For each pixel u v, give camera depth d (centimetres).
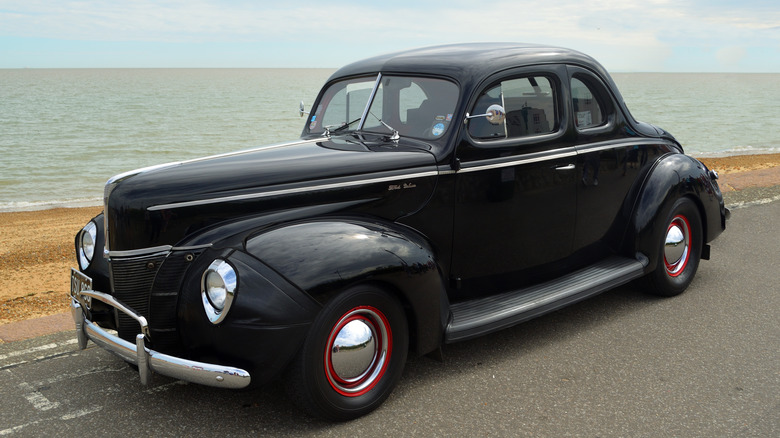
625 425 318
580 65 445
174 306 315
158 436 312
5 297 568
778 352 404
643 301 503
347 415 321
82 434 314
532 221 421
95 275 352
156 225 315
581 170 441
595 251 472
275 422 326
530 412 333
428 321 346
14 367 397
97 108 7569
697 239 517
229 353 293
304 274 297
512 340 431
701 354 402
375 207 358
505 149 399
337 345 313
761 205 841
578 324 457
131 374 386
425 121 396
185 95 11888
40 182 2205
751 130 3991
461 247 394
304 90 15138
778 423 319
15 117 6016
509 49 427
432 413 333
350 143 405
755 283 540
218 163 348
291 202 337
